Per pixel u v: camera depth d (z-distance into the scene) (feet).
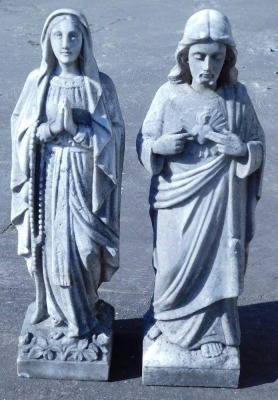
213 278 20.17
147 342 21.27
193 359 20.85
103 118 19.11
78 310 20.81
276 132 36.65
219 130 19.03
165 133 19.39
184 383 21.02
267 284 26.00
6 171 33.04
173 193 19.61
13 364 21.75
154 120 19.42
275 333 23.25
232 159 19.21
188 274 20.08
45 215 19.89
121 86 40.98
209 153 19.21
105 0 53.31
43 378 21.26
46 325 21.43
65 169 19.34
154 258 20.59
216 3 53.01
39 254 20.33
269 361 22.06
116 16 50.57
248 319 23.88
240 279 20.10
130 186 31.91
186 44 18.33
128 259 27.27
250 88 40.86
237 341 21.01
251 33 48.03
